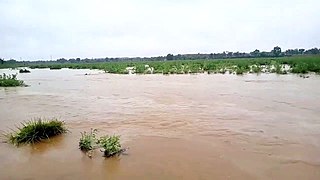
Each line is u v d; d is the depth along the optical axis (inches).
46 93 775.7
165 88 808.9
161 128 379.9
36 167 264.1
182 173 246.7
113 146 289.1
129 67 2316.7
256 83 880.3
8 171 256.4
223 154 286.5
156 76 1336.1
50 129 349.7
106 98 655.8
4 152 302.2
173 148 304.7
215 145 311.6
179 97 633.0
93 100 630.5
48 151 303.1
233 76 1186.6
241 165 260.8
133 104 562.3
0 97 700.0
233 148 302.0
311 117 419.5
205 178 237.1
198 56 5521.7
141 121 418.6
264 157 277.4
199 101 574.2
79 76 1536.7
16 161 278.5
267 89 730.2
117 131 368.2
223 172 247.4
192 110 486.9
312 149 295.0
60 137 346.9
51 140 336.2
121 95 698.8
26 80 1285.7
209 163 265.9
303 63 1460.4
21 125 405.4
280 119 413.1
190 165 262.1
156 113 470.0
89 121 425.1
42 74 1819.6
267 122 398.3
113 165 264.7
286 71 1325.0
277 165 259.8
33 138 331.0
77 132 368.2
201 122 405.7
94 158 281.7
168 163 267.0
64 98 671.1
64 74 1787.6
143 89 805.2
